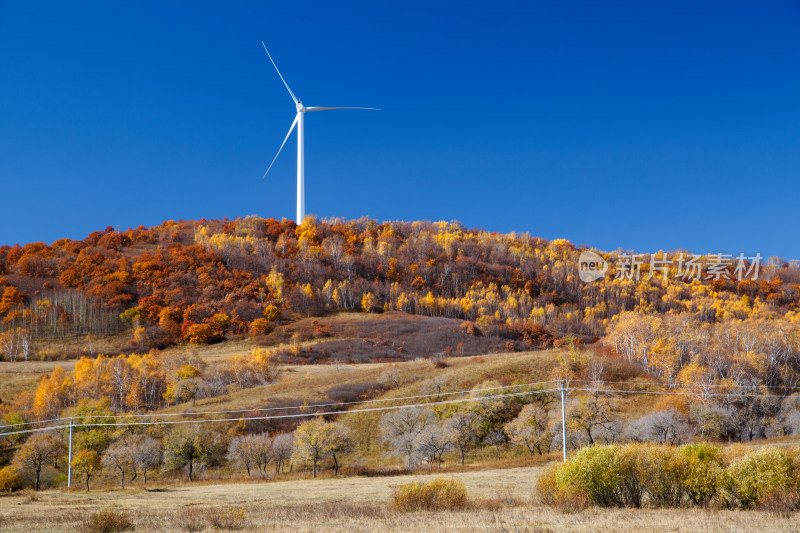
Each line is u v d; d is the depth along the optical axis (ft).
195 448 231.91
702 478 82.12
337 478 198.59
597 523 64.90
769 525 58.75
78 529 75.66
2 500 144.05
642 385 294.87
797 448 82.07
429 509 92.17
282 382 362.53
